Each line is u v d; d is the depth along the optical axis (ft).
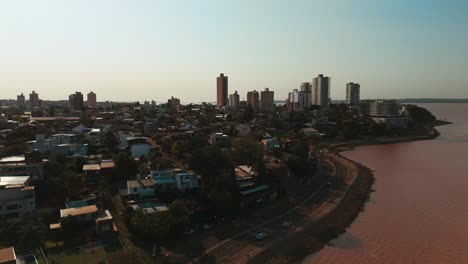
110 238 188.65
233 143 382.22
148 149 357.82
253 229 215.31
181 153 346.33
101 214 205.77
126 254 169.68
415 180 338.75
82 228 195.21
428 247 196.85
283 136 543.39
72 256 168.76
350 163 418.10
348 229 221.87
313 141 532.32
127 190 249.96
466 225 226.17
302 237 206.49
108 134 406.82
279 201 267.39
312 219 234.38
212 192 230.48
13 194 208.85
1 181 231.91
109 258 164.14
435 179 342.03
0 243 175.42
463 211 251.19
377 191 302.45
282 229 216.54
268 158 354.95
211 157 265.75
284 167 318.24
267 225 222.07
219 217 227.81
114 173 277.85
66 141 391.45
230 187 245.04
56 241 182.80
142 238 190.60
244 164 324.80
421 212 250.37
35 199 226.99
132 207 214.69
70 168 292.40
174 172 268.82
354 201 272.92
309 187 308.19
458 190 303.07
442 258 184.75
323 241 204.33
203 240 196.95
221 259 178.29
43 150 356.38
